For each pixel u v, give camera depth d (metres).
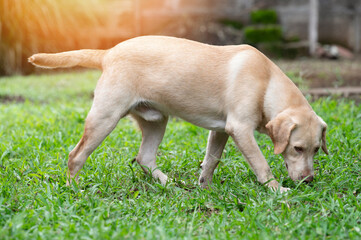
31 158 5.12
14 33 13.48
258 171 4.21
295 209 3.82
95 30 14.95
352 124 5.99
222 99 4.31
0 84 11.36
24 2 13.31
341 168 4.68
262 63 4.33
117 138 6.06
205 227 3.48
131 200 4.01
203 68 4.30
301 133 4.12
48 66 4.55
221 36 16.48
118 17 16.16
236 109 4.22
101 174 4.56
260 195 4.08
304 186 4.27
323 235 3.34
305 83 9.98
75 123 6.92
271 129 4.09
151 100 4.38
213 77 4.30
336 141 5.39
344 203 3.91
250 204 3.87
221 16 17.38
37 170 4.72
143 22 16.56
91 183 4.35
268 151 5.20
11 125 6.89
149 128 4.78
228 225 3.53
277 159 5.05
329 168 4.74
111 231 3.28
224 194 4.18
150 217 3.67
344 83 10.16
